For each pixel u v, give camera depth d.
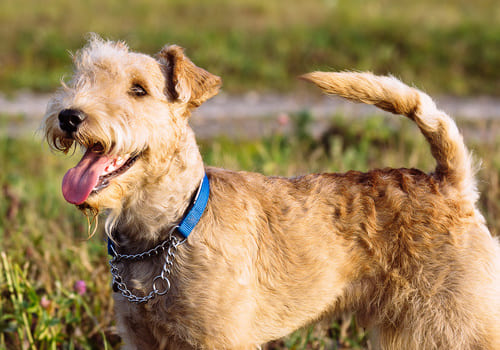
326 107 12.91
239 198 3.55
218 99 13.92
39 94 13.66
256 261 3.52
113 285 3.48
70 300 4.34
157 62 3.57
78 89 3.34
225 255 3.35
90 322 4.62
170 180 3.35
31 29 17.00
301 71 15.80
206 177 3.54
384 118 9.61
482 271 3.54
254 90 14.73
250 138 10.26
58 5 20.05
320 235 3.61
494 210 5.96
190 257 3.33
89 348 4.30
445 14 20.34
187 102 3.49
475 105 13.41
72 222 6.26
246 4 21.45
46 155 8.59
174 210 3.37
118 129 3.17
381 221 3.61
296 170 6.93
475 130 10.65
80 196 3.20
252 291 3.47
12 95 13.39
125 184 3.29
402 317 3.66
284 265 3.56
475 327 3.51
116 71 3.39
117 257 3.48
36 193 7.03
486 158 7.23
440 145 3.71
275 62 16.06
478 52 16.53
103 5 20.62
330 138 8.63
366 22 18.73
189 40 16.64
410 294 3.60
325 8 21.34
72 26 17.61
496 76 15.62
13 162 8.29
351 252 3.63
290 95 14.34
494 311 3.51
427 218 3.58
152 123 3.33
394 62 15.98
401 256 3.58
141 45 16.16
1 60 15.25
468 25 18.34
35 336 4.14
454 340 3.54
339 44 16.91
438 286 3.55
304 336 4.61
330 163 7.39
